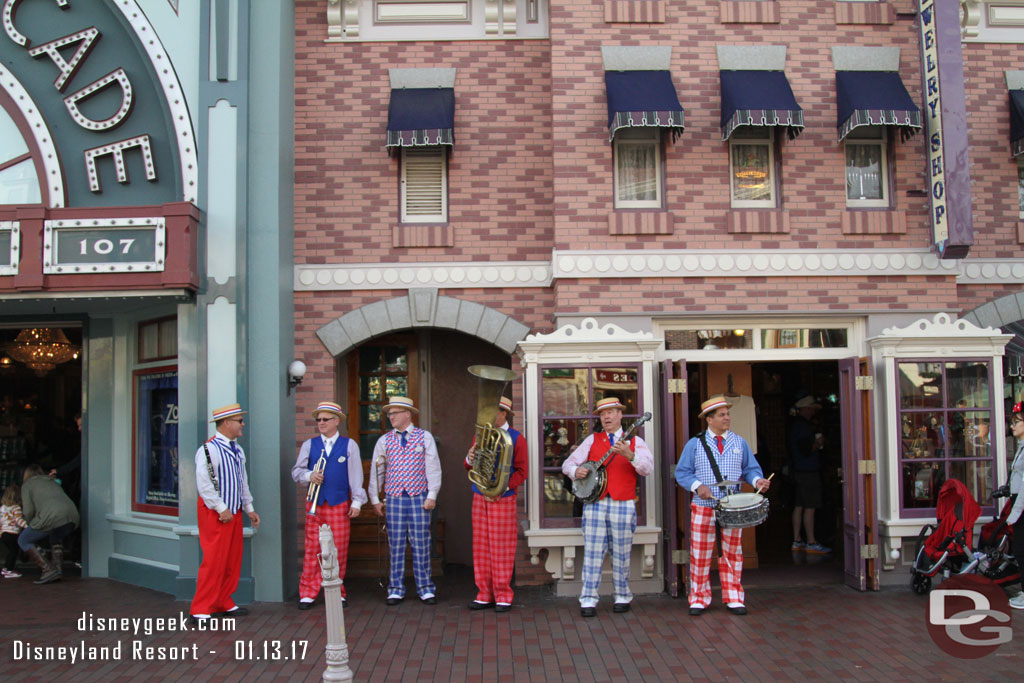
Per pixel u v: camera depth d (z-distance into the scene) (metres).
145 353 9.01
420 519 7.42
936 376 7.73
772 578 8.27
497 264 8.41
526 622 6.80
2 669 5.77
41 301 7.96
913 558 7.79
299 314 8.38
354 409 9.21
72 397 10.91
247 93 7.88
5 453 10.27
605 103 8.07
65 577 9.05
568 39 8.12
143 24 7.91
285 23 8.25
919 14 8.12
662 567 7.72
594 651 6.02
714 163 8.09
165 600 7.81
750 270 7.98
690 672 5.55
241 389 7.63
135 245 7.39
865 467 7.67
